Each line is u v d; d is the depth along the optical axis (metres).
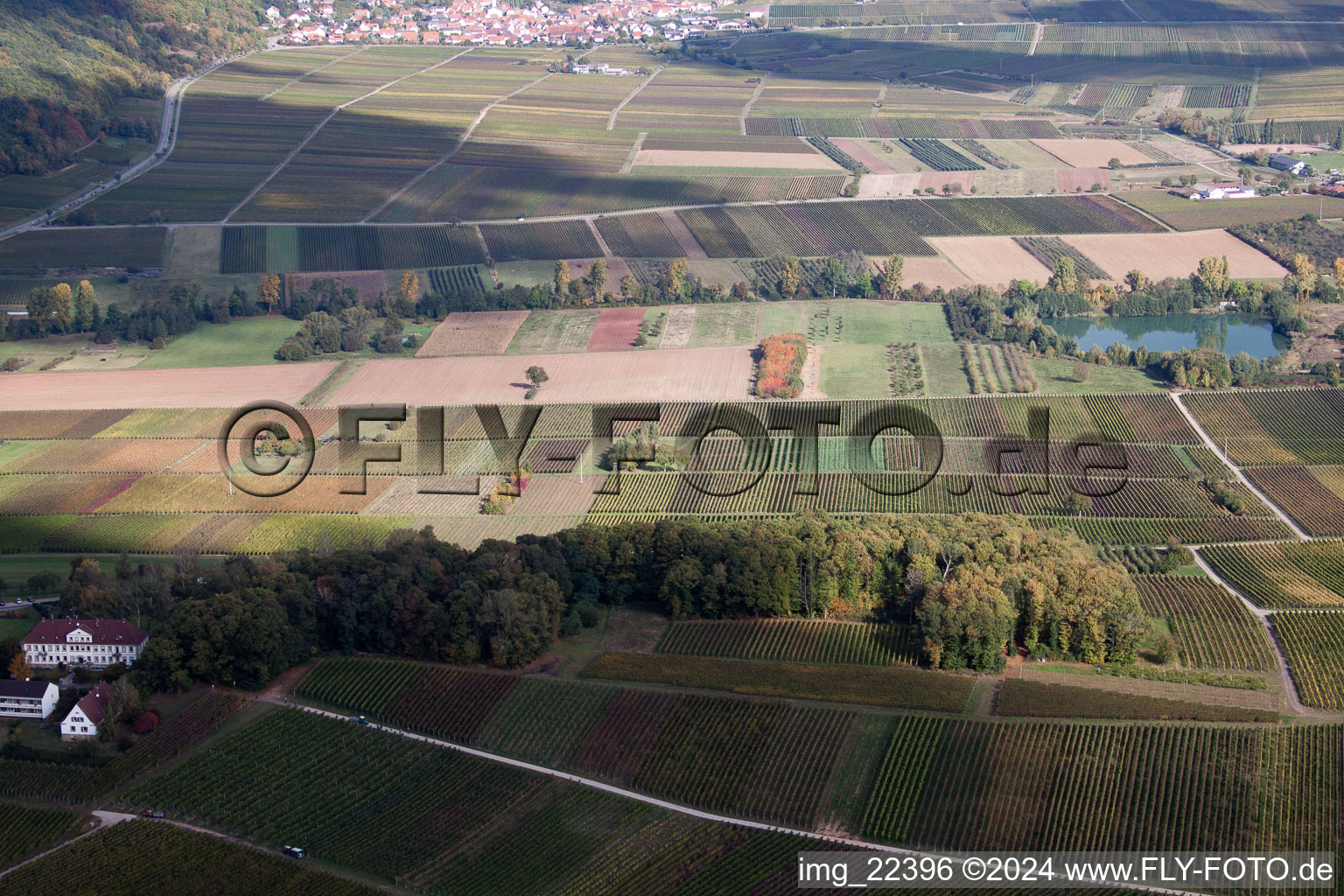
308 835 179.75
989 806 181.38
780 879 167.75
